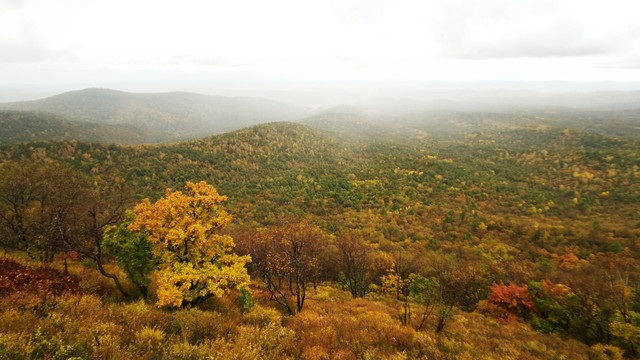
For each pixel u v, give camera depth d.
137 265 11.51
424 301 22.52
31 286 9.20
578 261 52.81
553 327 17.94
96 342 6.11
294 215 90.19
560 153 188.12
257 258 25.00
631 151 165.00
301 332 10.09
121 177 117.25
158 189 120.62
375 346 9.48
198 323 8.92
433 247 65.12
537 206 105.31
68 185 19.38
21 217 17.69
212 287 11.00
